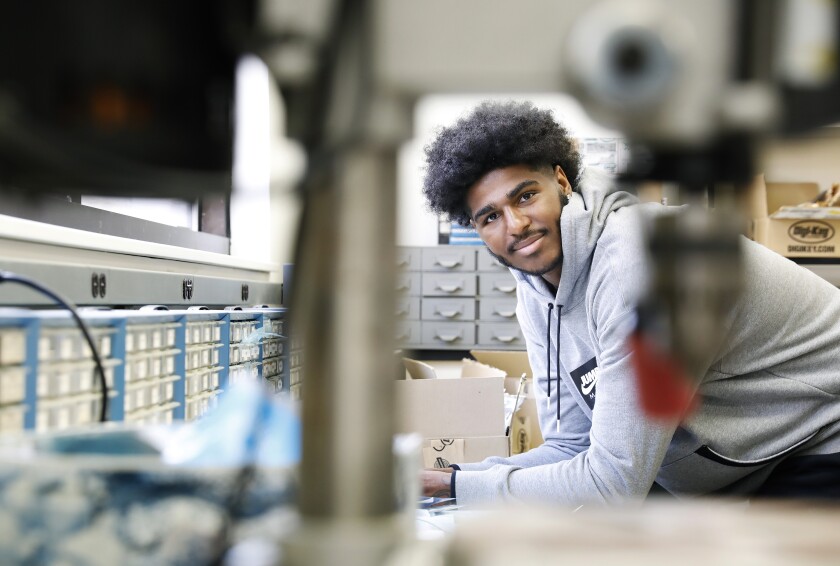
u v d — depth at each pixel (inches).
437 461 65.3
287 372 52.6
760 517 14.2
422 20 13.4
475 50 13.4
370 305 13.3
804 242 104.1
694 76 12.9
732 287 14.1
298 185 13.8
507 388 88.6
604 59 12.7
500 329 136.3
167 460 17.5
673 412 14.4
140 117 14.0
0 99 13.5
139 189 15.4
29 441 18.3
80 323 25.4
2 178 14.9
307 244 13.6
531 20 13.3
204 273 83.4
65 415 25.5
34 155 14.1
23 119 13.6
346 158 13.4
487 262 136.3
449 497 47.8
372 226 13.4
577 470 45.3
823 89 13.2
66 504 15.6
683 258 14.1
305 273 13.6
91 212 71.4
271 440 18.2
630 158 15.0
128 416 30.2
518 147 53.4
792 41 13.1
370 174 13.4
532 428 85.7
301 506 13.3
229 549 15.6
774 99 13.2
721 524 13.8
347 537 12.5
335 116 13.3
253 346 50.4
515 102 55.6
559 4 13.3
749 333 47.0
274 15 13.9
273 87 14.3
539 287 59.3
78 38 13.6
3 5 13.5
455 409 66.6
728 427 48.8
